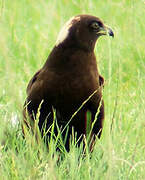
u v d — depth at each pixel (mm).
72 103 17188
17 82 20266
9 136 16797
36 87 17234
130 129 17562
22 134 17188
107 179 14492
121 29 24891
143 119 16531
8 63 14422
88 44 17109
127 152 16500
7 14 26047
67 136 17734
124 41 23938
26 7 28516
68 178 15281
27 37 25641
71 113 17359
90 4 26344
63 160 16406
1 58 22016
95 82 17234
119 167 15625
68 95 17078
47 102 17219
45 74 17109
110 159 14664
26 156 15781
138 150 16484
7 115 17281
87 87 17094
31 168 14969
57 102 17188
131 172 15586
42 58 21875
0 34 14094
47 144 17312
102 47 21016
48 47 23125
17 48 23797
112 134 16547
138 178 15445
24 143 16719
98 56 20469
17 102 15438
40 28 26828
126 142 16828
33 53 24016
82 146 16734
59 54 17016
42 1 28812
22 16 27453
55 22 26984
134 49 23453
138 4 25625
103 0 28672
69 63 16953
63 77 16969
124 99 19391
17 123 17438
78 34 17016
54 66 17047
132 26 23047
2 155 16031
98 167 15344
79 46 16984
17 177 15062
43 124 17281
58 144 16859
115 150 16078
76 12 27281
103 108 17656
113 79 20969
